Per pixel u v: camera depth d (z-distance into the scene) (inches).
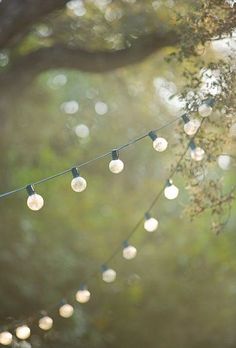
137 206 611.5
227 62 265.9
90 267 547.8
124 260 583.5
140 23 405.1
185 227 599.5
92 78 563.5
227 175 528.7
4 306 482.3
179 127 275.0
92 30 433.1
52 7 386.3
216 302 584.7
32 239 514.0
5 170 534.3
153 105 535.5
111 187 615.8
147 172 606.5
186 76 272.7
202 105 235.9
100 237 597.9
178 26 296.4
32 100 562.6
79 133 602.2
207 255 599.8
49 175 579.2
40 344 485.1
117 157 236.4
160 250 596.7
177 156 290.4
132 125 576.4
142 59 406.0
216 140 272.2
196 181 275.0
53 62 420.2
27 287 494.0
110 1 428.1
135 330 577.3
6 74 425.7
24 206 546.3
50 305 502.0
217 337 579.2
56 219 576.7
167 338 582.9
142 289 584.7
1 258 496.1
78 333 502.3
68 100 595.5
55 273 521.7
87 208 605.3
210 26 264.2
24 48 468.4
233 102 259.0
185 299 587.2
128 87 536.4
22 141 557.0
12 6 387.9
